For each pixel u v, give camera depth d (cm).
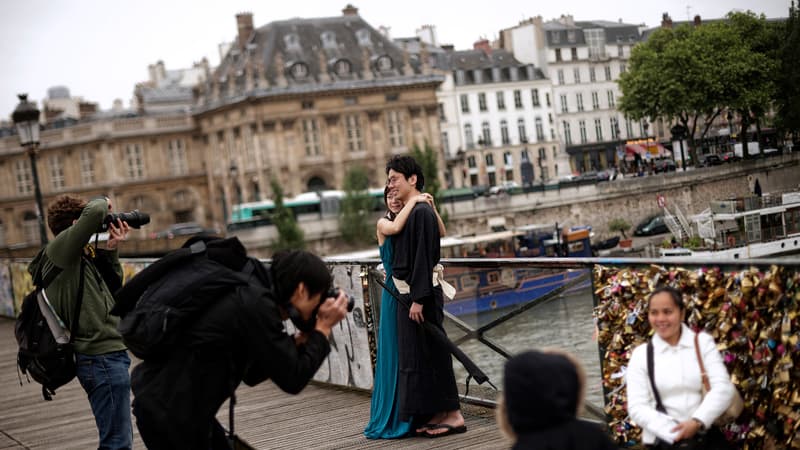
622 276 564
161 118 9356
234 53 9100
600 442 299
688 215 3741
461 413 759
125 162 9212
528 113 9175
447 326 785
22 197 9306
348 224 6812
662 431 475
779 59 2916
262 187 8562
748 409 496
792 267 466
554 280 712
